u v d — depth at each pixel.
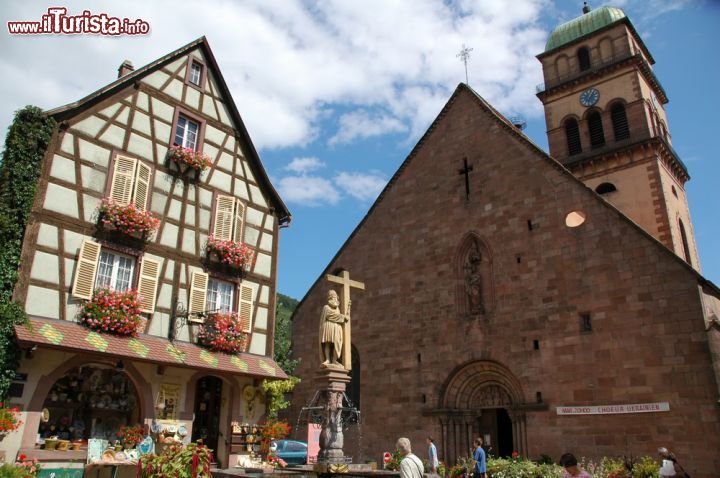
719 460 18.75
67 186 16.31
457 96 30.47
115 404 16.83
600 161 35.22
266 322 20.94
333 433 13.48
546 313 23.94
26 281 14.87
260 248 21.53
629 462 19.94
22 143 15.63
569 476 8.77
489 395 25.34
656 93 39.25
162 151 19.03
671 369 20.39
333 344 14.43
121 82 18.20
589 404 21.83
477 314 25.94
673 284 21.11
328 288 31.27
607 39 38.53
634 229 22.55
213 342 18.52
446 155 29.69
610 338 22.02
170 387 17.30
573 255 23.89
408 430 26.41
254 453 19.23
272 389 20.28
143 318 17.19
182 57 20.47
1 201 15.06
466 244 27.56
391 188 31.30
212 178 20.42
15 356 14.16
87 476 14.76
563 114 38.59
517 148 27.16
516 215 26.14
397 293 28.97
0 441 13.66
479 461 18.11
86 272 16.02
